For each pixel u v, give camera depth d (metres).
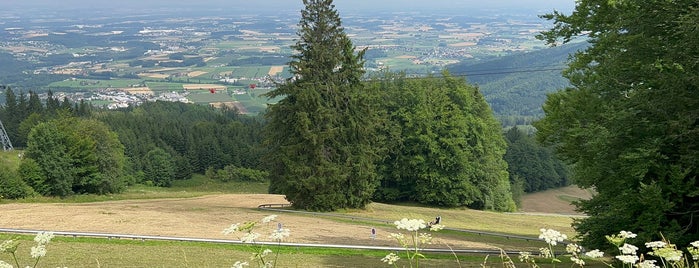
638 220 12.48
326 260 15.62
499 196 44.38
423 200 41.28
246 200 38.84
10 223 20.27
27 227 19.27
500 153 44.53
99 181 49.44
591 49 16.72
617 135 12.79
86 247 15.86
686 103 12.02
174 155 82.38
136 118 93.56
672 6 12.57
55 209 25.55
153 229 19.92
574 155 16.23
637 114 12.83
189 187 74.94
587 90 15.73
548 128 17.39
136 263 13.80
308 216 27.58
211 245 17.06
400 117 41.78
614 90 13.87
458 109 40.91
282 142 31.70
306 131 29.83
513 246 20.78
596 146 13.19
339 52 31.23
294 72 30.97
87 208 26.67
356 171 31.55
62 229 19.03
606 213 13.28
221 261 14.45
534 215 40.75
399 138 41.12
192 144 82.44
